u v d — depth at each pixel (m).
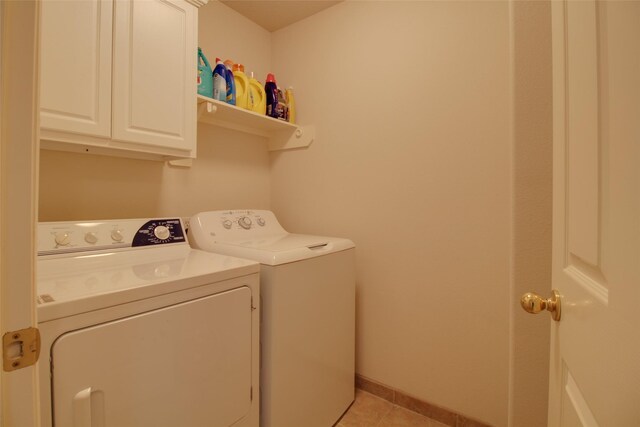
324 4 2.01
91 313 0.73
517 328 0.95
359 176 1.92
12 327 0.42
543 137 0.91
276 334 1.21
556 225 0.68
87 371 0.72
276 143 2.28
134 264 1.12
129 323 0.79
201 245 1.52
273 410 1.20
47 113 0.99
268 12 2.10
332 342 1.55
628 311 0.37
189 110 1.39
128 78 1.18
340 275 1.61
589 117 0.50
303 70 2.17
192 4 1.40
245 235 1.70
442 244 1.63
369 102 1.87
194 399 0.94
